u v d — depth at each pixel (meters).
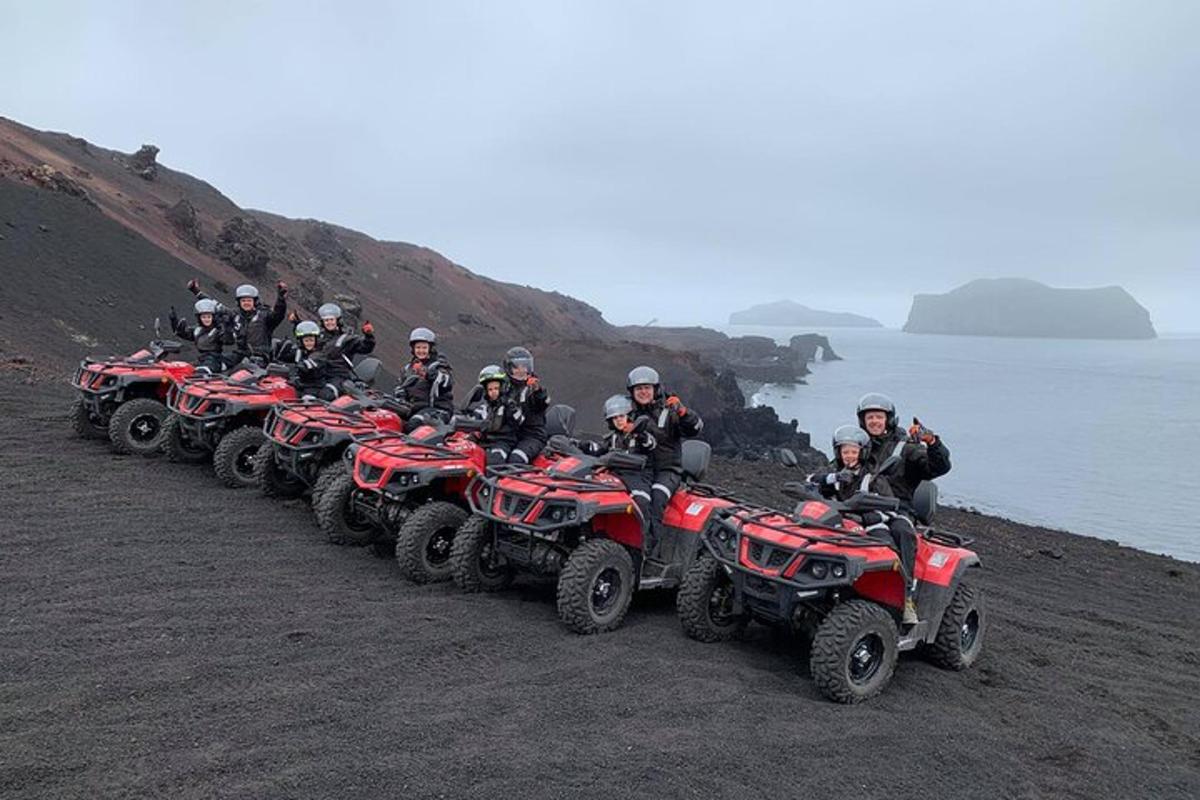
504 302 109.69
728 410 66.75
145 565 7.61
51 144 50.88
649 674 6.10
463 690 5.57
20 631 5.91
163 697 5.10
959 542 7.42
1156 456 71.06
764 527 6.44
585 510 6.82
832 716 5.72
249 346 13.15
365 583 7.67
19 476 10.33
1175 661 9.22
